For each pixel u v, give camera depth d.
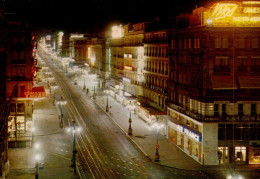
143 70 97.56
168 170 52.50
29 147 63.47
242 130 55.59
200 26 55.09
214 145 54.91
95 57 189.75
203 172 51.69
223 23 54.25
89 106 108.69
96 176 49.09
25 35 74.31
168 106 70.38
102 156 59.16
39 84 156.12
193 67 59.03
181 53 64.62
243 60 55.44
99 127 81.31
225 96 54.62
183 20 66.31
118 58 130.62
